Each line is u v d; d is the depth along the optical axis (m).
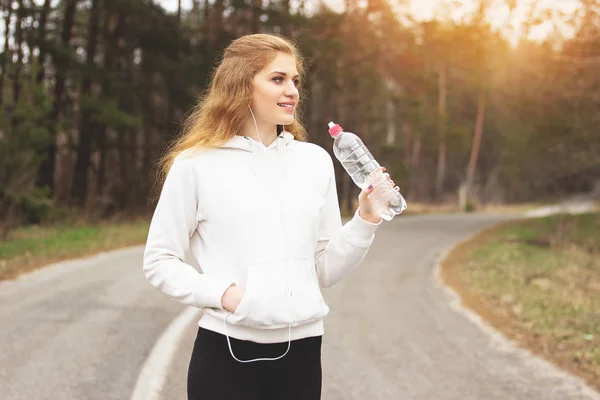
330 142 34.66
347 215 32.50
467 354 5.82
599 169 23.30
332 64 31.08
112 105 21.91
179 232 2.15
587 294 9.38
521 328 6.96
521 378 5.09
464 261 13.57
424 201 60.94
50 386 4.57
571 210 27.80
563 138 20.84
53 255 11.82
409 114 43.72
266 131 2.24
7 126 15.38
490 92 50.47
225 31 25.84
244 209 2.09
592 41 16.09
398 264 12.98
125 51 24.42
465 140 54.47
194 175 2.14
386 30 35.19
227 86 2.18
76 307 7.30
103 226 18.94
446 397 4.60
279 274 2.07
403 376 5.10
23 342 5.71
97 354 5.41
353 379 4.99
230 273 2.09
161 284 2.13
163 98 27.42
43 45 21.23
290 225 2.12
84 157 24.33
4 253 11.41
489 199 65.44
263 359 2.08
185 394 4.50
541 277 11.19
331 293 9.22
